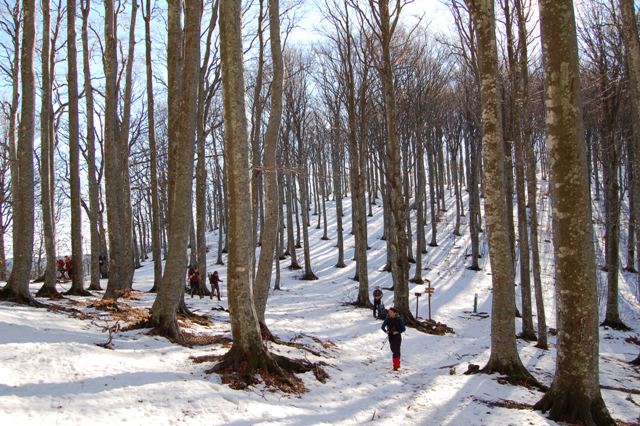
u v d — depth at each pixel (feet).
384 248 118.42
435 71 78.64
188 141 31.60
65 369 20.80
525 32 48.03
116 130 67.26
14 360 20.72
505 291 30.89
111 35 47.29
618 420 24.03
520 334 55.26
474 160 98.63
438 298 78.18
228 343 32.09
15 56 61.98
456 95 93.15
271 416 20.98
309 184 165.27
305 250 91.50
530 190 49.78
